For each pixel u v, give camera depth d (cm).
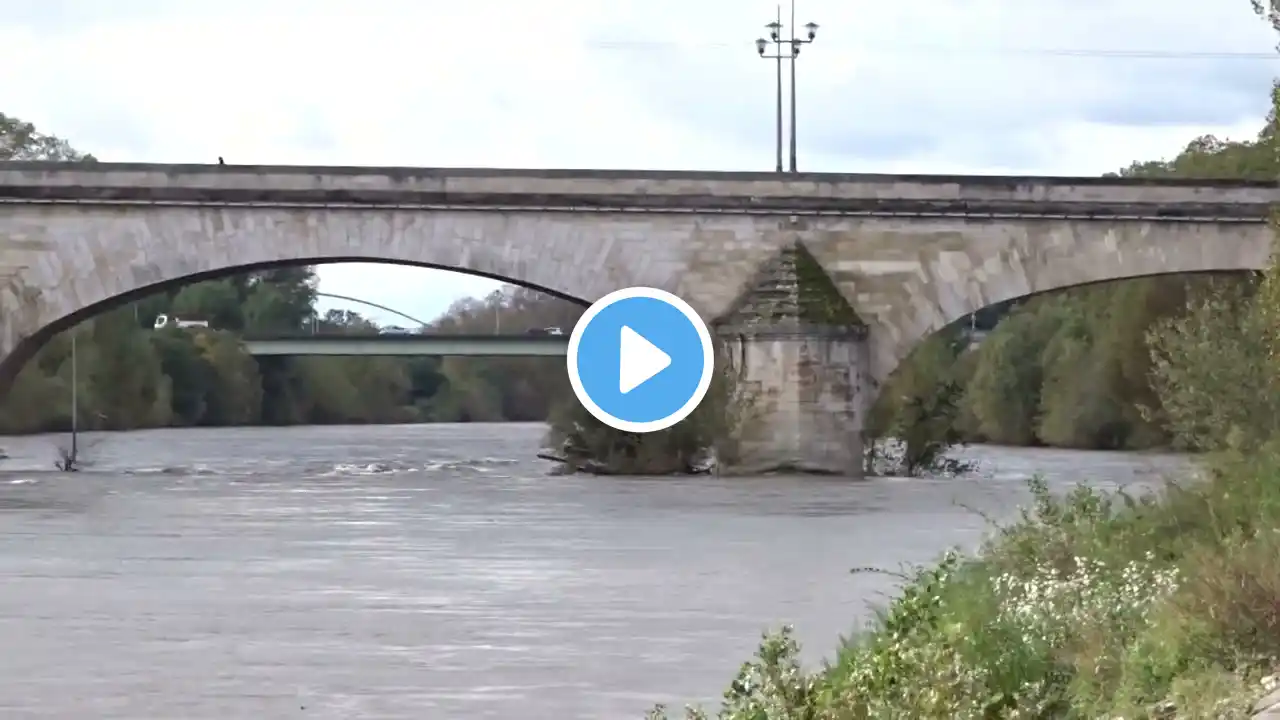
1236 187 7681
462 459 9788
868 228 7669
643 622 3111
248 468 8669
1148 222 7688
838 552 4225
